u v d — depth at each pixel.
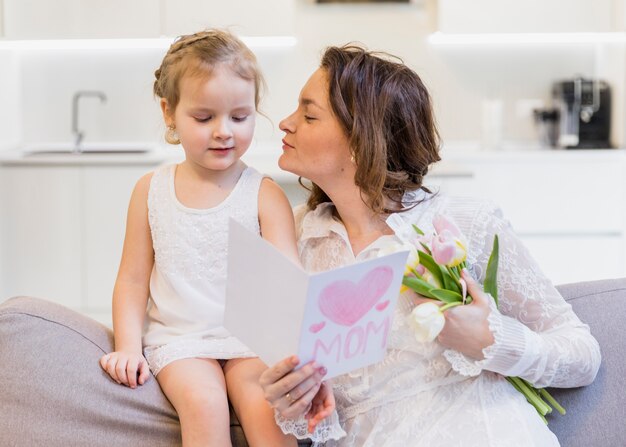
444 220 1.45
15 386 1.50
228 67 1.63
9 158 4.36
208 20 4.44
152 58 5.01
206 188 1.72
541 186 4.54
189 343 1.62
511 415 1.47
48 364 1.52
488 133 4.90
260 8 4.43
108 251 4.43
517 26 4.55
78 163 4.37
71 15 4.46
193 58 1.63
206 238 1.69
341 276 1.23
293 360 1.26
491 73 5.03
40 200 4.38
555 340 1.51
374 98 1.56
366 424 1.53
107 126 5.06
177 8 4.44
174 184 1.73
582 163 4.52
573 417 1.61
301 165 1.59
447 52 5.01
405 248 1.42
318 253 1.66
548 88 5.05
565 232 4.58
